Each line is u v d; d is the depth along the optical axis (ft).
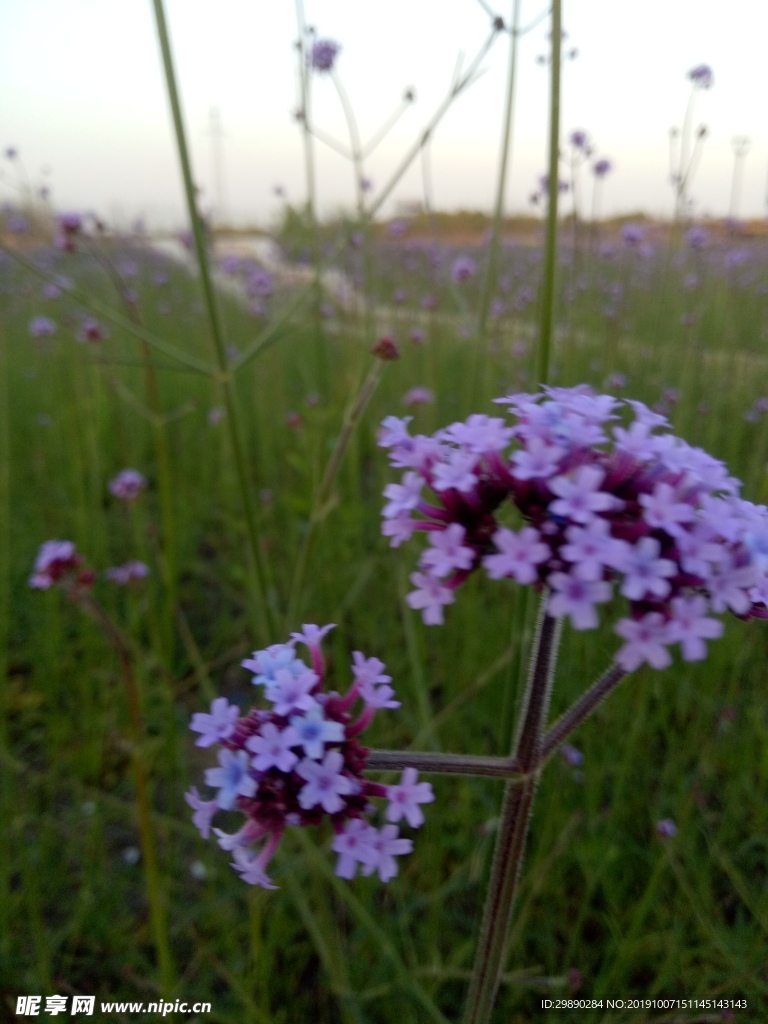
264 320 1.73
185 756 0.77
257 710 0.31
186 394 1.57
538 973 0.54
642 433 0.28
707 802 0.63
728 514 0.26
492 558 0.24
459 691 0.75
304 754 0.29
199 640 0.94
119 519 1.14
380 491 1.03
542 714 0.31
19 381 1.51
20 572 0.97
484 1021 0.36
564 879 0.59
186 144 0.57
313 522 0.60
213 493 1.26
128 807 0.62
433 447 0.31
